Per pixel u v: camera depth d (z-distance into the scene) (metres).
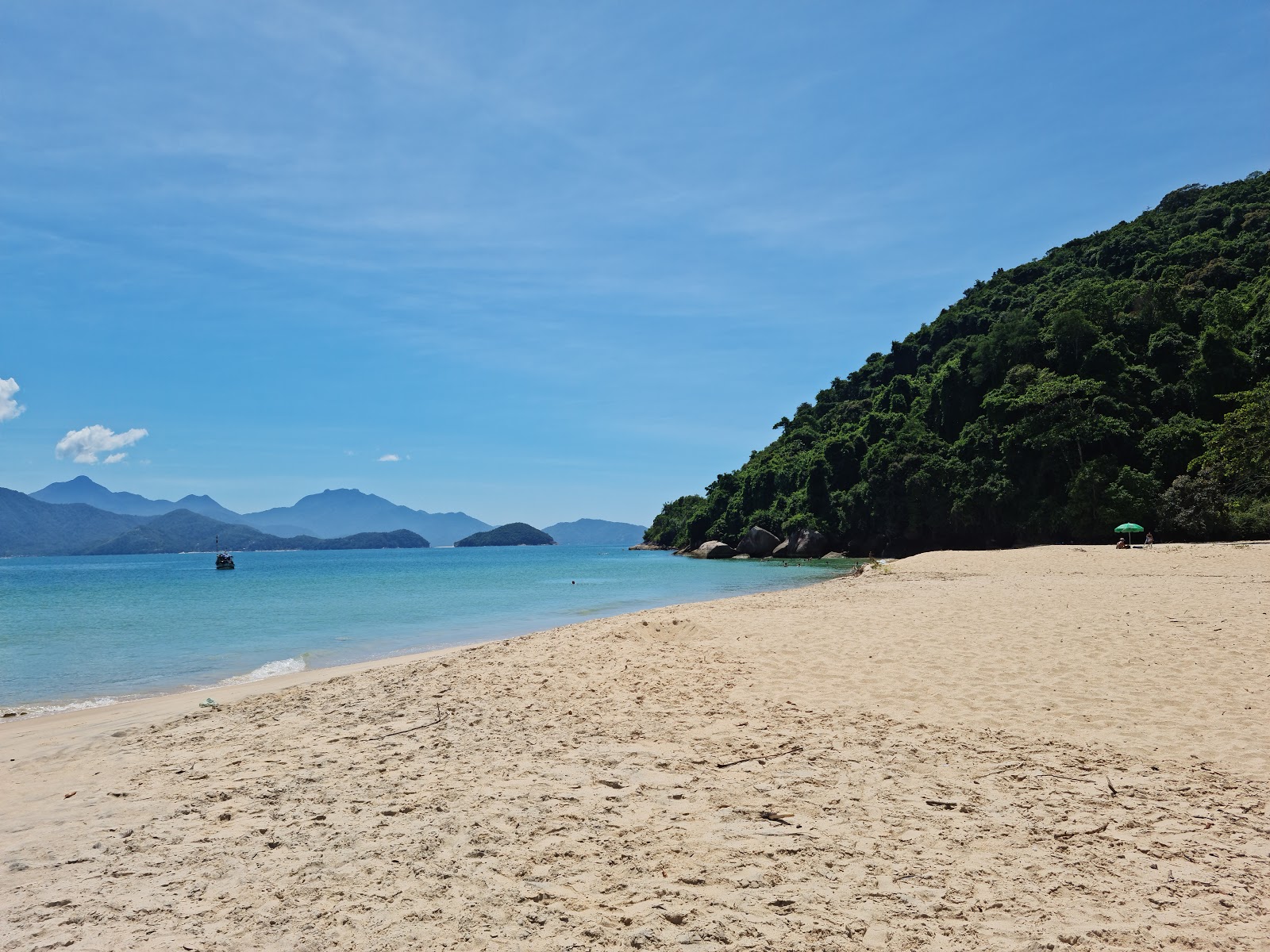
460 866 4.79
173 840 5.43
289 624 25.78
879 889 4.35
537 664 12.18
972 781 6.22
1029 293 85.94
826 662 11.73
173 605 34.31
